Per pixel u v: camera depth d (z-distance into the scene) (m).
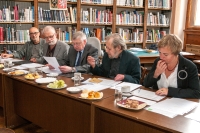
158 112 1.48
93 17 4.88
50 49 3.43
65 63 3.10
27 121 2.94
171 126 1.29
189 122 1.34
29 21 4.30
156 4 5.52
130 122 1.69
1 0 4.17
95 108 1.70
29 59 3.87
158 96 1.79
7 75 2.51
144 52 4.59
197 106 1.60
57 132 2.28
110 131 1.83
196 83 1.80
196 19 5.39
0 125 2.86
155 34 5.67
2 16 4.07
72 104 2.04
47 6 4.75
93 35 4.91
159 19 5.66
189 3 5.47
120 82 2.22
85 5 4.96
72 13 4.68
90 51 2.92
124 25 5.25
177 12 5.53
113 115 1.78
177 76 1.86
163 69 1.83
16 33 4.24
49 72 2.59
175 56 1.81
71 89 1.91
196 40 5.22
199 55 4.98
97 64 2.79
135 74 2.41
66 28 4.84
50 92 2.25
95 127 1.74
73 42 2.89
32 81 2.23
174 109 1.53
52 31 3.29
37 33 3.78
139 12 5.45
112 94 1.86
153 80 1.95
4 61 2.98
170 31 5.73
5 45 4.37
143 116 1.42
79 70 2.66
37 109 2.46
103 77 2.44
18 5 4.37
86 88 2.00
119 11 5.45
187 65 1.83
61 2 4.50
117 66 2.50
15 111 2.78
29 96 2.53
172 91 1.78
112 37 2.40
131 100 1.62
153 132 1.57
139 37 5.47
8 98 2.70
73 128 2.08
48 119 2.35
